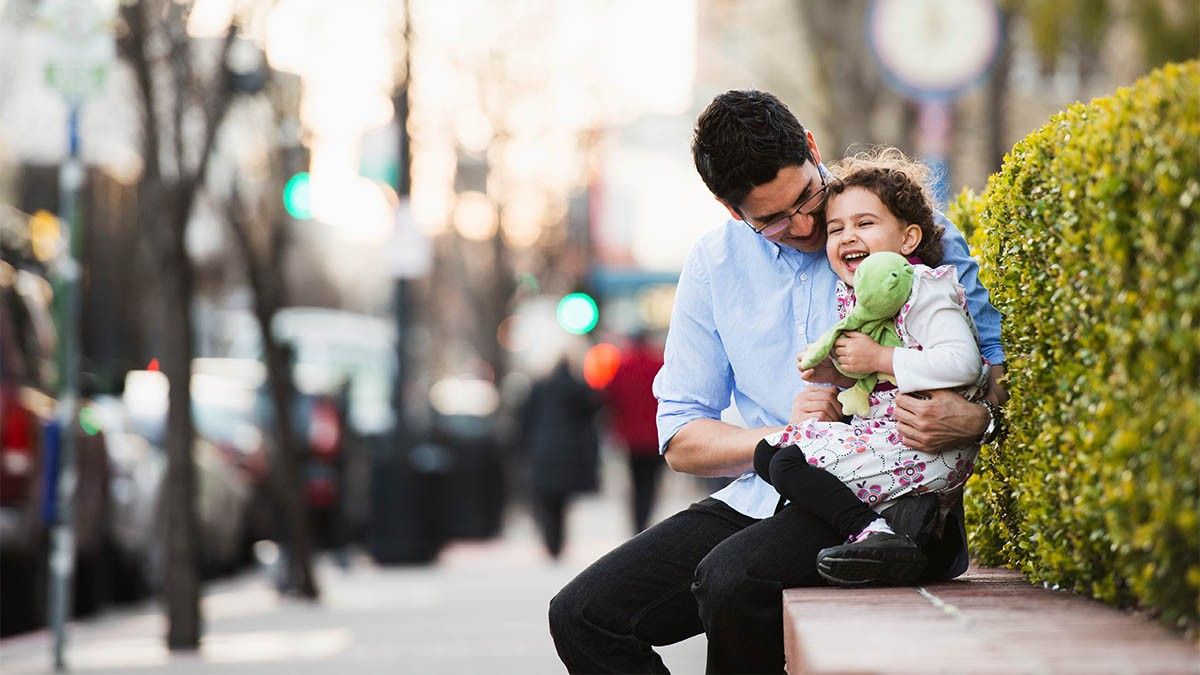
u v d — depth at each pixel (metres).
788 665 6.38
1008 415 7.11
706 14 41.03
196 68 16.92
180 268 16.30
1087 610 6.04
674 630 7.51
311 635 16.95
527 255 54.97
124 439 20.50
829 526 6.97
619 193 51.91
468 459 35.19
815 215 7.30
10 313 17.06
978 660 4.91
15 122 31.62
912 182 7.14
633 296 52.94
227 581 25.23
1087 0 19.33
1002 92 22.72
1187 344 5.30
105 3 15.50
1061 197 6.52
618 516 41.84
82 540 18.48
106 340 32.41
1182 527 5.21
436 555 28.55
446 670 13.84
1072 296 6.32
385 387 33.97
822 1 27.14
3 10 19.16
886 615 5.92
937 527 7.03
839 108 26.81
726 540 7.08
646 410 26.80
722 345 7.79
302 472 21.52
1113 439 5.74
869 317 6.92
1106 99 6.54
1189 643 5.22
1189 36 19.22
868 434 6.96
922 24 13.20
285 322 35.75
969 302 7.23
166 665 14.46
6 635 17.59
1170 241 5.43
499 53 43.44
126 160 33.16
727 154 7.18
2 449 16.23
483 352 54.19
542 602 20.33
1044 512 6.67
